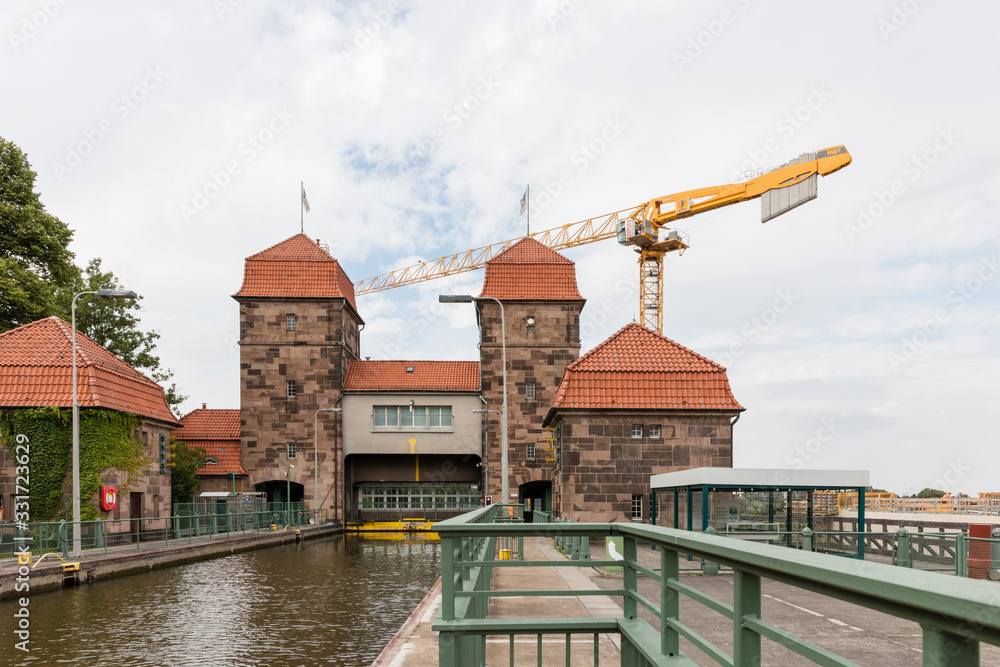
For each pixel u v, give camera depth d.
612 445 28.59
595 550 24.20
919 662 8.93
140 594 19.73
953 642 1.48
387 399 51.56
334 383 51.09
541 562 4.81
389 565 27.27
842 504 35.34
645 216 82.88
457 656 4.59
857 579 1.75
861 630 11.01
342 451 50.69
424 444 51.06
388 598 18.84
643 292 83.81
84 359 31.53
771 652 9.53
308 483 50.09
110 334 44.00
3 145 37.28
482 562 4.79
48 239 38.25
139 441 33.50
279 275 51.94
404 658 8.81
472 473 54.53
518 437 50.31
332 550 34.72
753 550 2.45
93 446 30.50
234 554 32.34
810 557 2.11
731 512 28.02
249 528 41.19
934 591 1.44
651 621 11.34
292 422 50.56
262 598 18.91
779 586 16.02
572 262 52.69
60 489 29.95
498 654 8.77
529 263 52.38
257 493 48.47
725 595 14.27
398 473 54.38
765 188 73.50
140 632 14.52
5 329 36.28
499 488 49.91
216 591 20.23
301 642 13.58
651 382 29.31
